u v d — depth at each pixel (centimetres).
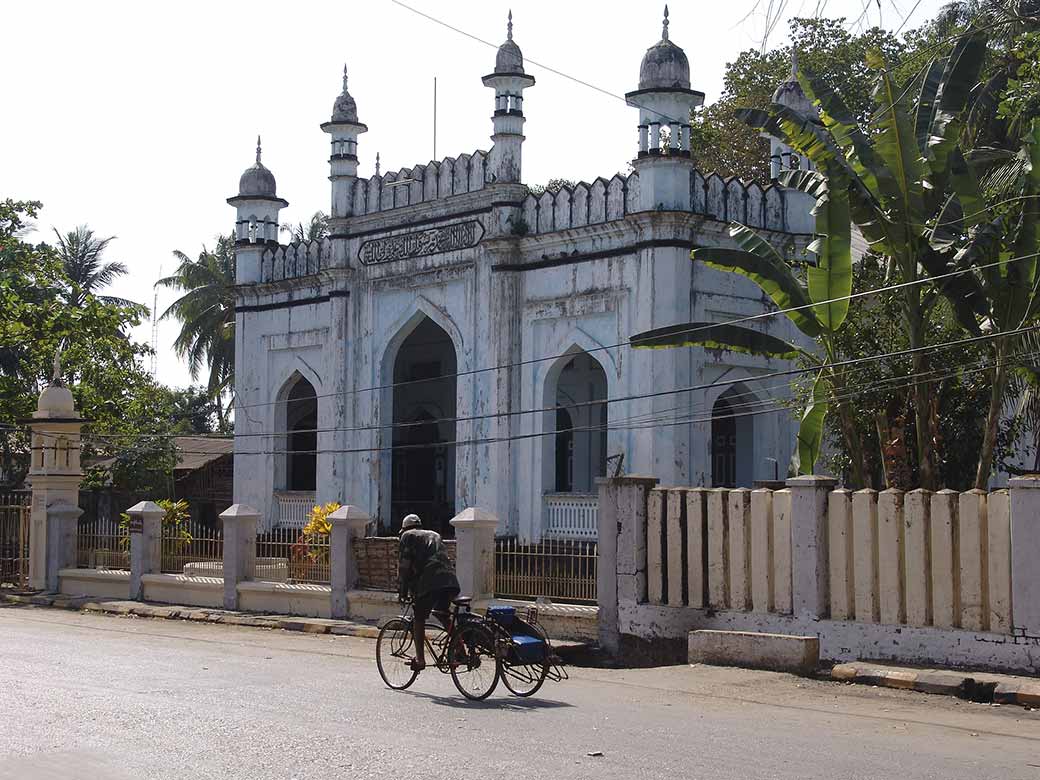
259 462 2375
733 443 1956
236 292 2434
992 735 742
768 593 1072
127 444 2794
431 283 2077
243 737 713
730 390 1867
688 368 1764
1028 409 1509
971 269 1184
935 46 1320
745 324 1845
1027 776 621
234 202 2442
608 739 708
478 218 2000
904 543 995
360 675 994
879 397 1491
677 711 820
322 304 2278
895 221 1241
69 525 1878
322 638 1342
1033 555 912
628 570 1168
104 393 2734
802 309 1321
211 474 3059
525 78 1961
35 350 2539
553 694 897
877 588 1009
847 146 1293
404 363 2611
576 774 615
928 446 1260
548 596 1272
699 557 1122
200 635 1367
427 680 964
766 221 1878
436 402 2545
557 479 2244
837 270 1275
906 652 983
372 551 1436
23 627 1443
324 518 1783
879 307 1559
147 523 1720
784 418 1895
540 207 1933
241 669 1030
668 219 1733
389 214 2156
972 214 1238
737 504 1097
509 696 881
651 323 1738
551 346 1900
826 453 1802
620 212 1817
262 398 2391
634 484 1167
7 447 2683
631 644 1160
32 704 830
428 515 2477
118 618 1603
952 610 962
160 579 1678
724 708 837
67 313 2522
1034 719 802
